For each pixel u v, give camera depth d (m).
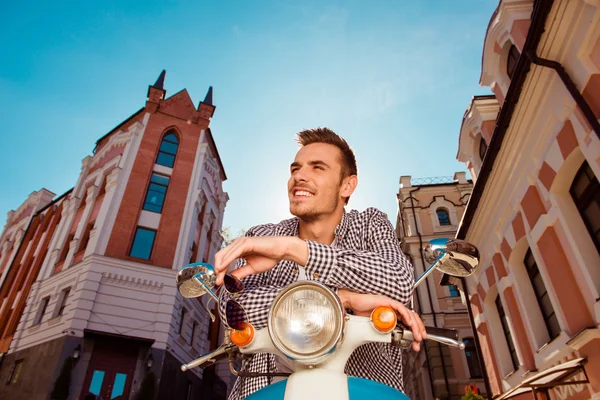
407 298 0.99
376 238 1.31
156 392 13.51
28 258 22.05
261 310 1.06
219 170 24.17
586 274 5.91
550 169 6.79
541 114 6.93
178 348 15.88
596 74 5.61
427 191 22.62
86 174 21.06
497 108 11.29
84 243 17.03
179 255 16.81
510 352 9.55
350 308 1.00
